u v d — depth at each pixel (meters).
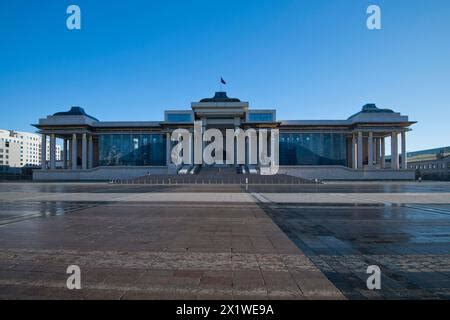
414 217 14.39
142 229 11.38
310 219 13.73
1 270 6.83
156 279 6.29
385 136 76.00
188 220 13.38
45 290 5.75
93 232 10.83
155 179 54.47
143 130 73.62
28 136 134.38
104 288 5.84
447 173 71.19
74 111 72.94
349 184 48.31
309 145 71.81
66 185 46.44
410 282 6.16
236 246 8.95
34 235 10.32
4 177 74.56
